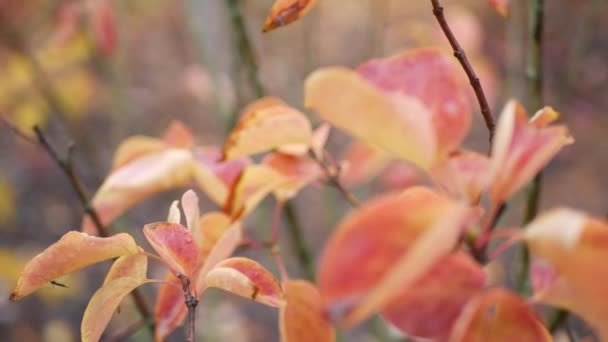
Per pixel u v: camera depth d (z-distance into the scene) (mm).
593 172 2002
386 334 1071
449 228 435
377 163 644
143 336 1093
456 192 506
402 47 1365
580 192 1944
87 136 1210
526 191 653
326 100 477
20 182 1934
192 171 610
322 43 2025
